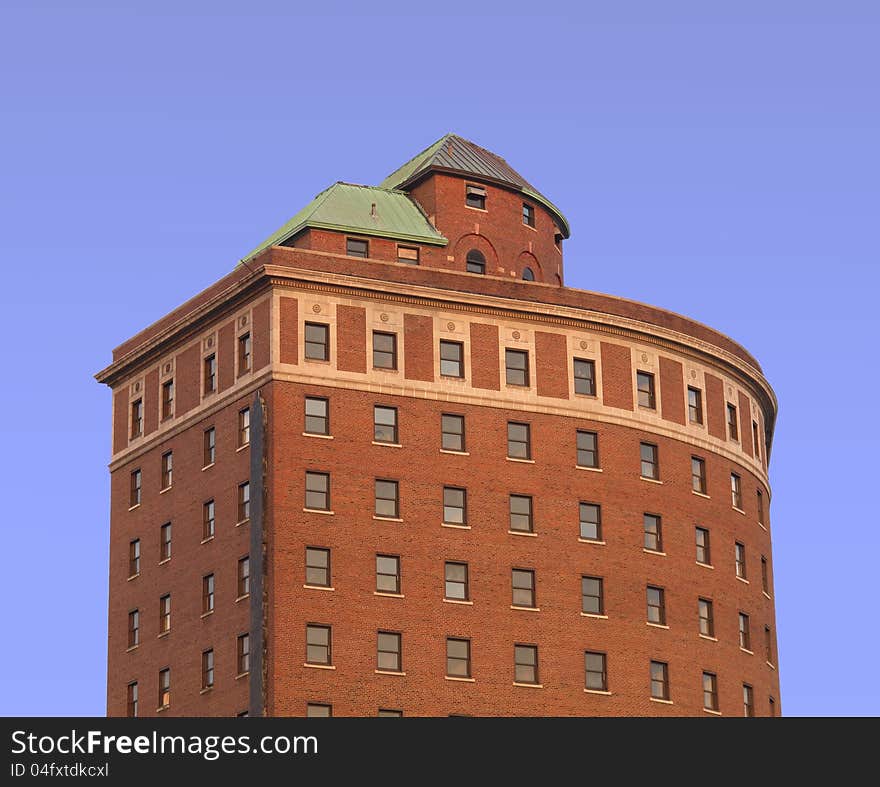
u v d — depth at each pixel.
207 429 147.62
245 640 141.00
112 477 155.38
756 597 156.38
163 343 152.25
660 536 150.50
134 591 151.12
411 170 161.50
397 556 142.25
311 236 152.12
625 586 147.88
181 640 146.12
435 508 144.00
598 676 145.50
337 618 139.88
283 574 139.62
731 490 156.50
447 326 147.38
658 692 147.38
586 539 147.50
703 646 150.38
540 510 146.62
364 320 145.50
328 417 143.25
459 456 145.25
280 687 137.62
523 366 148.88
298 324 144.00
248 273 147.00
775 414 167.38
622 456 150.25
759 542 158.12
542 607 145.00
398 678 140.38
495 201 158.88
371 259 147.75
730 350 159.62
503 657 143.12
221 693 141.88
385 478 143.38
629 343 152.50
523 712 142.50
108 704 150.88
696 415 155.25
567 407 149.12
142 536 151.50
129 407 155.38
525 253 159.75
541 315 149.75
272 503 140.75
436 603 142.38
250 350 145.00
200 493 147.12
